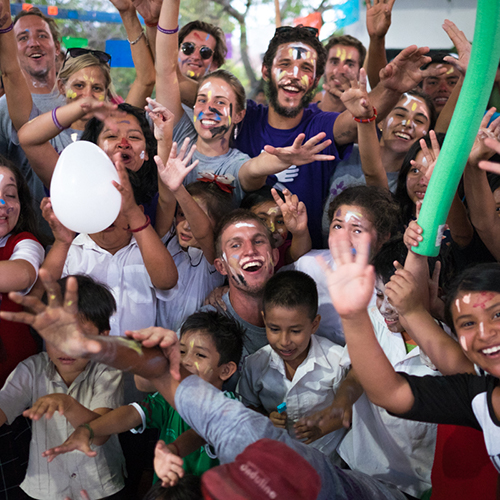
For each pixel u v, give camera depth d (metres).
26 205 2.47
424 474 2.01
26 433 2.24
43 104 3.41
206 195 2.75
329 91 3.93
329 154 3.08
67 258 2.52
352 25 5.03
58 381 2.12
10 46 2.67
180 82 3.35
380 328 2.18
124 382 2.29
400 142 3.09
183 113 3.14
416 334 1.74
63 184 2.05
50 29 3.53
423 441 2.00
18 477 2.16
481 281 1.51
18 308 2.21
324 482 1.42
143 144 2.83
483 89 1.50
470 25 5.12
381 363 1.48
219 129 2.99
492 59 1.46
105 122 2.80
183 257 2.68
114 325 2.45
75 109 2.40
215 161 3.03
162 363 1.40
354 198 2.46
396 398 1.51
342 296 1.41
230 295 2.54
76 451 2.02
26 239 2.34
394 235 2.44
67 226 2.13
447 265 2.45
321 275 2.54
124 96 5.55
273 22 5.92
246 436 1.34
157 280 2.39
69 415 1.92
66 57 3.14
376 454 2.07
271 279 2.24
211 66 3.88
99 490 2.05
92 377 2.11
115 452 2.14
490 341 1.46
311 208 3.08
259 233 2.48
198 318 2.16
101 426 1.91
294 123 3.19
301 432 1.94
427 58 2.58
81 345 1.18
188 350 2.10
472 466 1.79
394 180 3.14
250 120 3.32
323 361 2.22
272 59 3.13
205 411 1.38
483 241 2.29
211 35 3.83
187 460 1.96
